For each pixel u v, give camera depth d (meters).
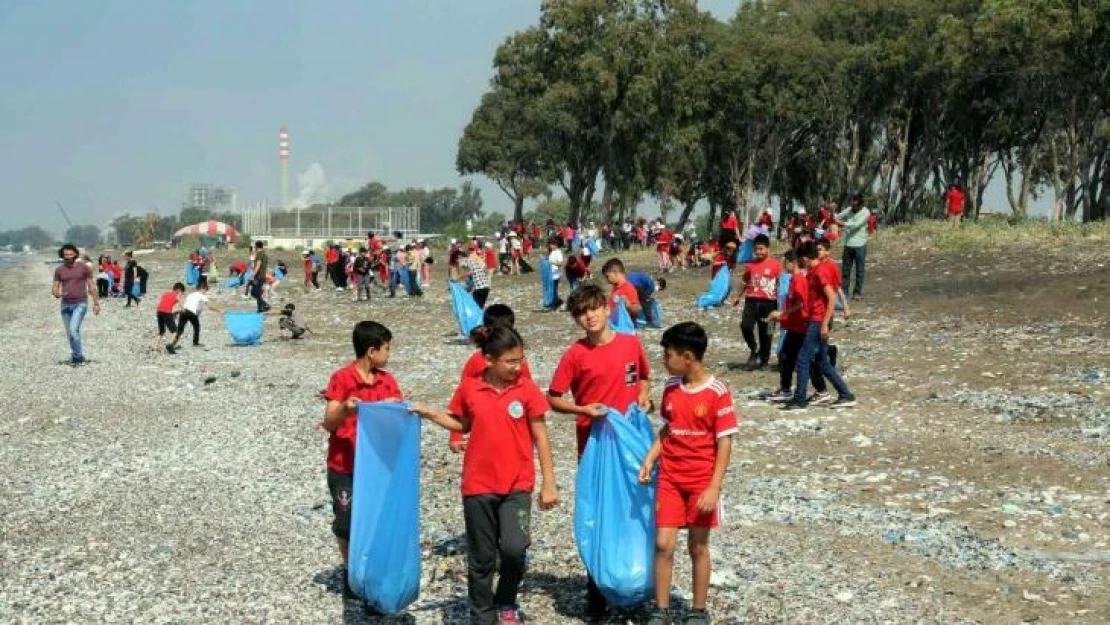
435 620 7.05
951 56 52.75
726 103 65.19
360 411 6.68
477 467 6.63
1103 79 47.12
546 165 91.88
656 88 61.56
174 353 24.02
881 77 60.00
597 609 7.02
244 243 101.75
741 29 65.19
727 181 77.94
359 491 6.65
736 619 6.93
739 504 9.70
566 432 13.37
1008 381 14.73
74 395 17.45
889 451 11.48
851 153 67.88
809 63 61.72
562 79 62.69
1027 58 49.81
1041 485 9.95
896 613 6.97
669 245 38.69
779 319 14.52
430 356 21.81
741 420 13.34
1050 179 70.31
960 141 66.50
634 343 7.20
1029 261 26.47
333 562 8.34
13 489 11.03
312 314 34.12
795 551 8.32
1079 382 14.30
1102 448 11.13
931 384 14.94
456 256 37.75
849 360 17.50
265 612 7.23
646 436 6.89
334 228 95.38
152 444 13.36
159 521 9.66
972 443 11.59
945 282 25.00
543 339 23.80
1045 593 7.29
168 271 71.19
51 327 32.47
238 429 14.19
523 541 6.59
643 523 6.72
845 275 24.53
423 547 8.66
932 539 8.48
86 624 7.06
